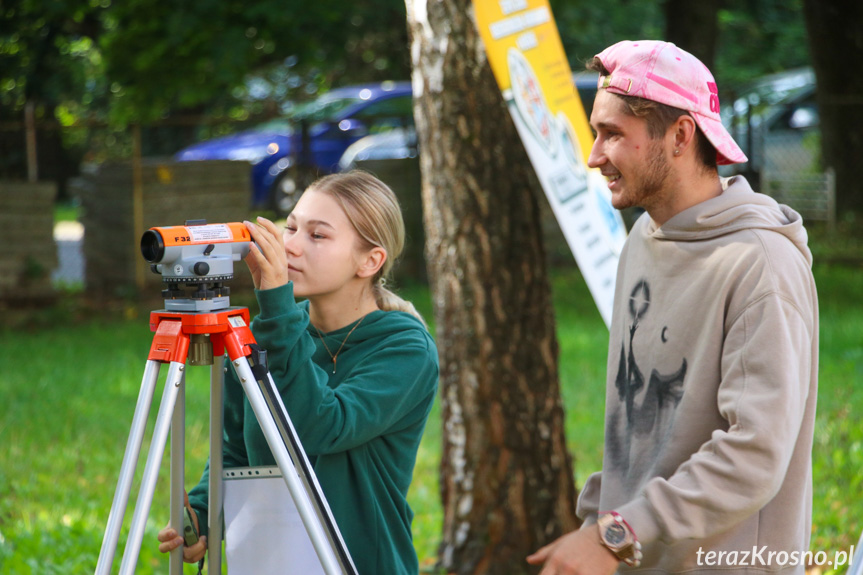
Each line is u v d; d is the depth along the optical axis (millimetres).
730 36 46875
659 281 4613
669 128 4473
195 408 16172
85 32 30266
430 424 15859
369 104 33781
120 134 36969
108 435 14680
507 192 9758
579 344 20422
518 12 7852
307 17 24609
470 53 9547
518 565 9930
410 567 5258
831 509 10758
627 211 24297
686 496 3986
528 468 9969
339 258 5176
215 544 5031
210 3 24156
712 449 4070
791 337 4098
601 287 7910
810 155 35719
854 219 31203
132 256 26000
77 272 31266
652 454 4562
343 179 5336
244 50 24141
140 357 20031
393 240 5422
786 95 36906
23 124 25453
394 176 28125
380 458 5230
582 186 8008
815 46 31672
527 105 7840
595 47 35156
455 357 9984
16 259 24922
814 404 4434
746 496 3963
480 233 9758
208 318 4512
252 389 4508
